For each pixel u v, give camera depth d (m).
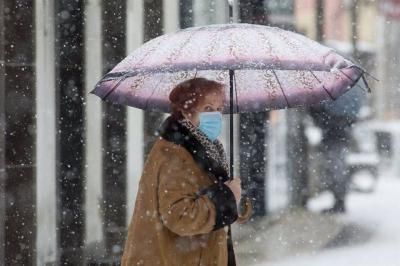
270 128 34.41
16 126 19.23
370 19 57.06
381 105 58.53
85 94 22.66
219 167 11.29
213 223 10.73
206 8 27.72
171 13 26.00
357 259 25.06
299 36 11.72
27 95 19.48
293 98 12.91
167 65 10.98
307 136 36.00
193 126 11.33
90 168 22.81
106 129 23.39
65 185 21.97
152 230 11.13
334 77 12.63
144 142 24.38
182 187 10.88
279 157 34.91
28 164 19.59
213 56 10.98
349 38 53.81
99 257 22.89
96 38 22.94
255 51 11.08
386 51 59.84
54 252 21.28
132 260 11.27
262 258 25.27
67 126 22.02
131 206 23.91
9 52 19.02
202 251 11.20
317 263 24.58
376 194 38.56
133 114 23.98
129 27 23.80
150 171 11.19
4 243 19.00
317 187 35.22
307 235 28.95
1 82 18.75
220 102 11.55
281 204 34.00
